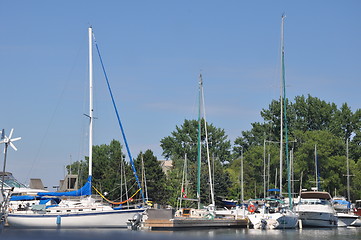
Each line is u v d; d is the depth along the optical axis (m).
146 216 56.19
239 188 109.06
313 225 66.44
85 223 55.00
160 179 95.56
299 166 105.19
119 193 92.06
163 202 94.25
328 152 106.50
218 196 99.75
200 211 58.81
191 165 105.44
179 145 137.75
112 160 105.38
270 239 48.06
